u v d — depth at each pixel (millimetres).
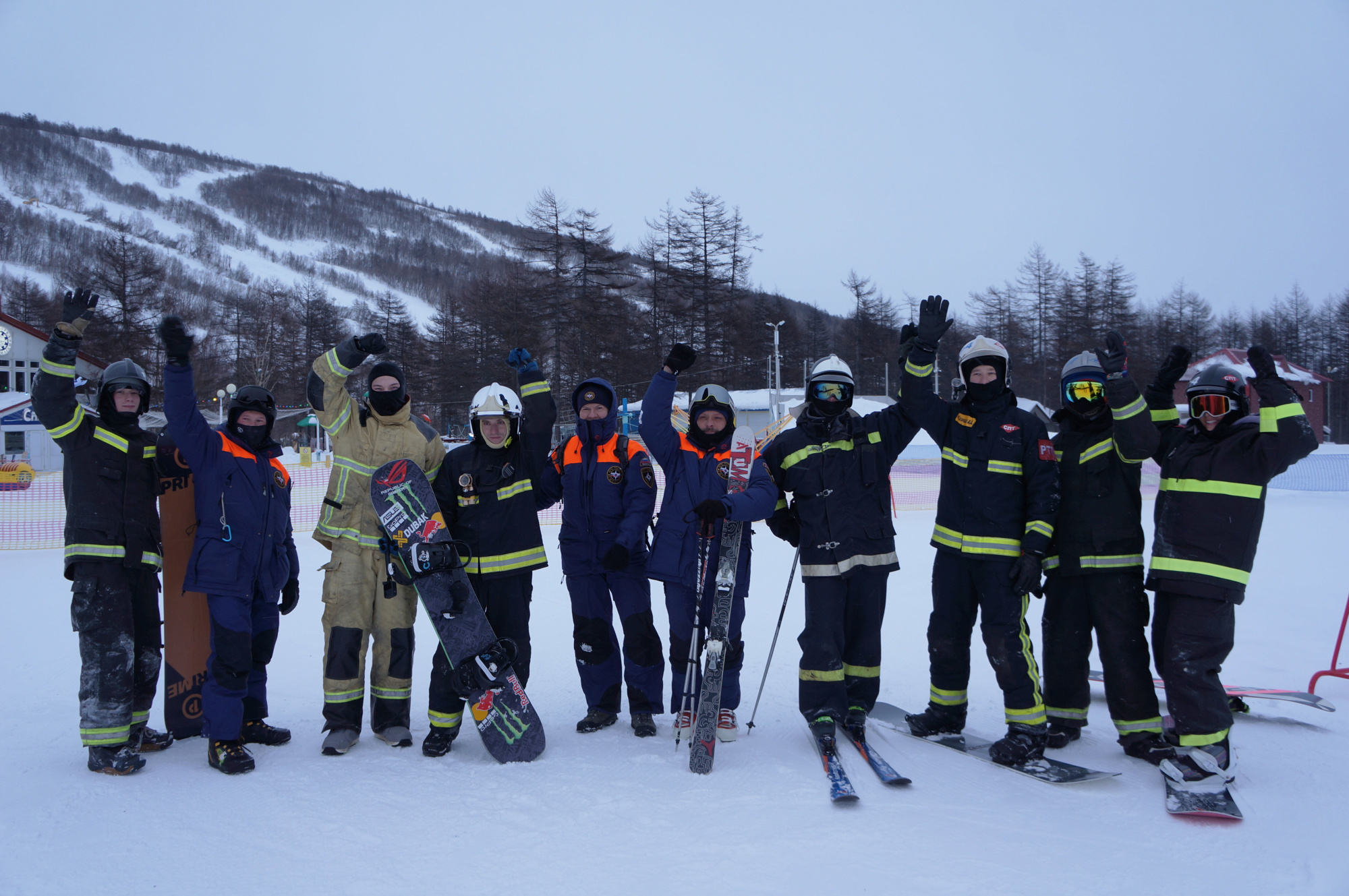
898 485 21266
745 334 48031
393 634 3604
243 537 3355
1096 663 4957
